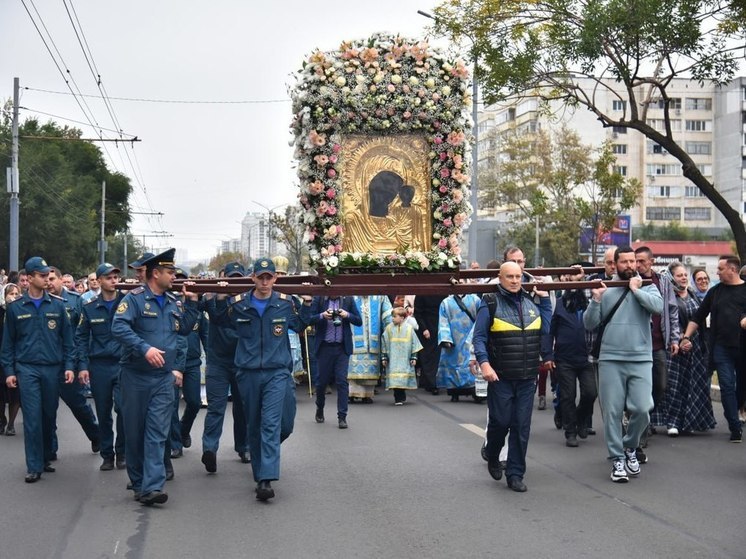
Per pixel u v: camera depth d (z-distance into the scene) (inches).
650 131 677.9
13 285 498.3
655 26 623.8
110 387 389.4
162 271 332.5
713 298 461.4
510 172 2139.5
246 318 338.6
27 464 368.2
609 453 360.2
